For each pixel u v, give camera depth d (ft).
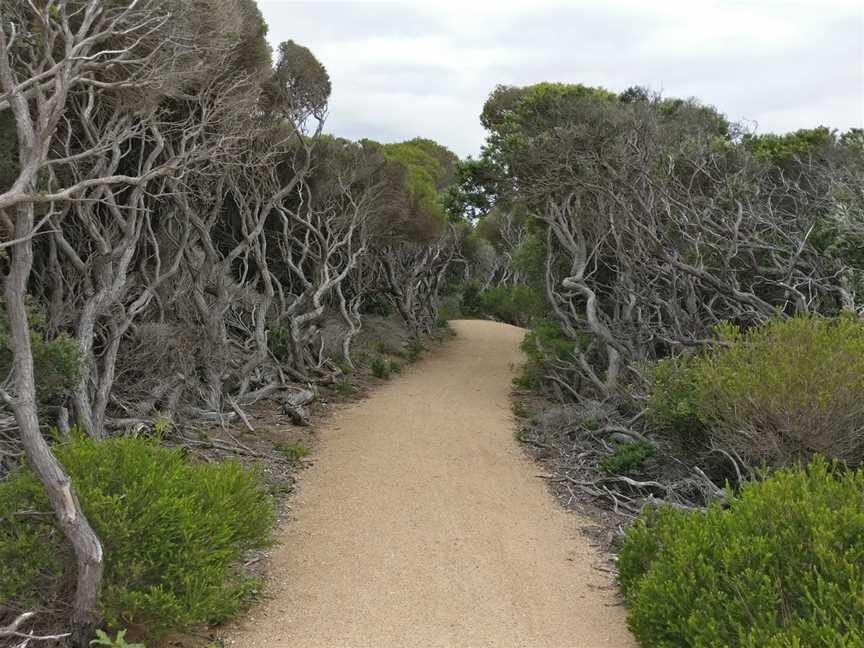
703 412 28.81
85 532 16.31
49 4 19.22
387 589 21.97
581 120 52.80
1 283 24.32
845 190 45.19
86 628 16.47
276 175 57.88
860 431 24.98
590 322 52.13
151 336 40.37
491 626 19.80
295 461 36.99
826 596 14.48
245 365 49.70
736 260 51.24
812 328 26.63
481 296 164.66
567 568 24.35
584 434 43.65
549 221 58.85
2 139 26.37
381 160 72.28
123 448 20.25
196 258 47.80
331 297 87.92
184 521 18.15
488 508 30.63
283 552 24.75
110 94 32.12
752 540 16.78
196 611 17.20
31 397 16.01
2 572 16.75
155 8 25.84
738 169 55.01
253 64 42.75
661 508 22.82
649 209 45.57
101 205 38.34
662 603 16.76
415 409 53.57
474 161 68.49
